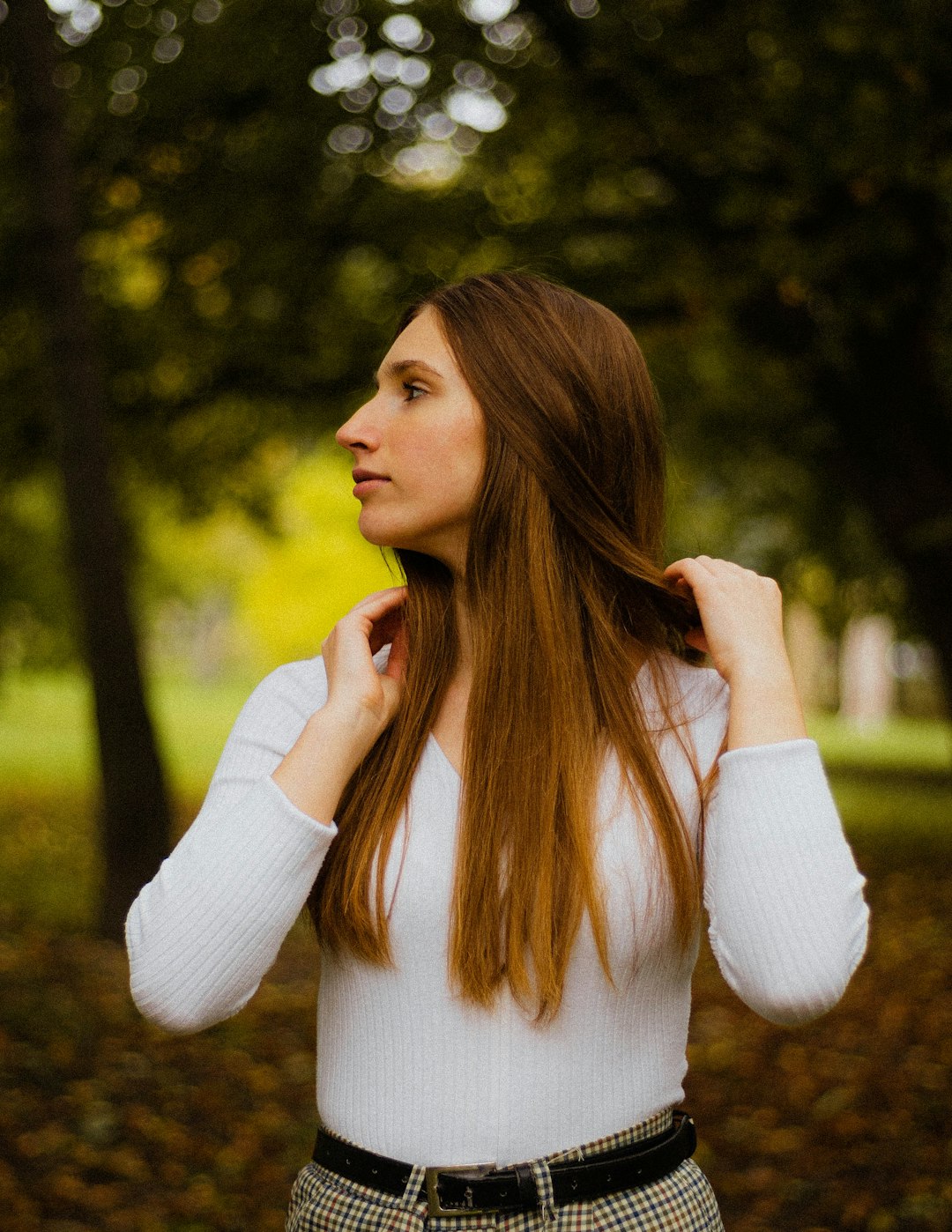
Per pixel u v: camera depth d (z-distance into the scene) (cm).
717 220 698
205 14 752
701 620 150
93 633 659
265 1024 548
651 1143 133
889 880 938
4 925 712
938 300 713
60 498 663
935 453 805
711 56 662
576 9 705
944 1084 464
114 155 789
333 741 133
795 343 784
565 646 138
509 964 128
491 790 133
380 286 879
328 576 2762
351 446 147
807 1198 386
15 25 615
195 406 927
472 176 823
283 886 128
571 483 142
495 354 142
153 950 128
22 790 1490
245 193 805
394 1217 128
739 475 1264
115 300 875
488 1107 128
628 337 151
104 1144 410
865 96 575
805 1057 516
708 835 132
